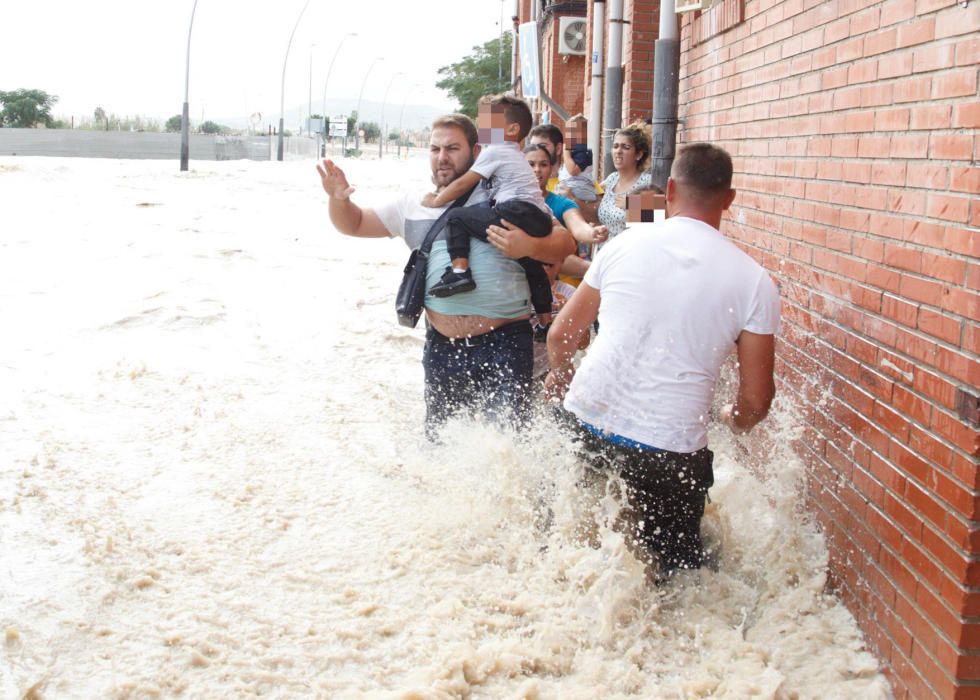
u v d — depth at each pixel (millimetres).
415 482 5098
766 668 3494
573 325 4164
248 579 4043
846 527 3859
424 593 3975
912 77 3432
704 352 3824
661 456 3861
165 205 19047
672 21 7180
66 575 3973
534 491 4629
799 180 4625
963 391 2961
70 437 5660
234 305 9375
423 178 35406
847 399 3898
